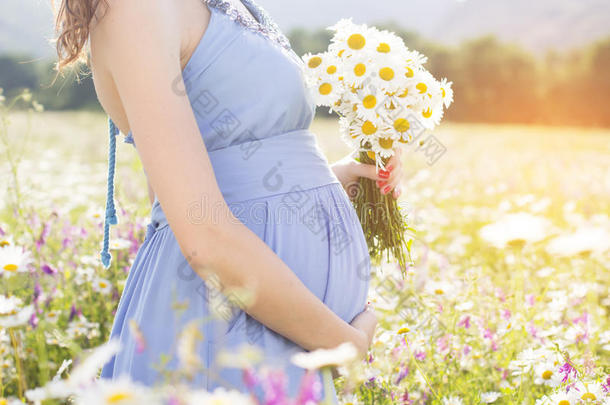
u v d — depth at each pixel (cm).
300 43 4047
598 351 244
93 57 118
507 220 148
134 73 104
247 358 76
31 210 328
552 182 813
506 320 246
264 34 135
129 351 127
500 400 224
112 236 319
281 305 109
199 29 124
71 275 300
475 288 267
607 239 147
